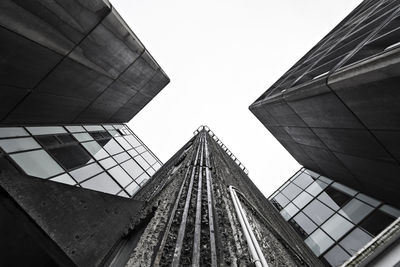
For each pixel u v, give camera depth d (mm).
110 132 14219
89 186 8438
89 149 10461
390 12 9578
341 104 7574
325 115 8805
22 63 6832
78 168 8719
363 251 1296
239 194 4172
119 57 9945
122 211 3787
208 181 3867
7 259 4453
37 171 6938
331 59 10742
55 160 7957
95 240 3082
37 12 6152
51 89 8484
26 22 6078
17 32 6012
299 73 13773
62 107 9742
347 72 6719
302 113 10117
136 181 12016
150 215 3229
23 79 7297
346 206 11758
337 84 7012
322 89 7719
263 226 3723
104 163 10570
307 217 13445
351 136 8539
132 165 13125
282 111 11680
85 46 8172
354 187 12219
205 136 12180
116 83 11398
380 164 8508
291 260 3221
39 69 7465
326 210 12695
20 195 2660
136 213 3990
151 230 2330
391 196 9609
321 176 15602
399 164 7656
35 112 8594
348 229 10461
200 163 4941
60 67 8000
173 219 2410
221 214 2748
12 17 5727
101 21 7812
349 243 9797
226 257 1950
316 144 11727
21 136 7633
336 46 12273
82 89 9883
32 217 2654
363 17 13523
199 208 2705
